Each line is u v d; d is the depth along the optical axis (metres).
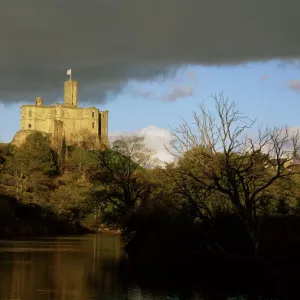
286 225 46.25
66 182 137.50
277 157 45.09
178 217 49.72
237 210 42.78
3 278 38.56
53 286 35.66
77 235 104.50
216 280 39.50
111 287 35.88
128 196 78.06
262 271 40.84
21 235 96.12
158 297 32.47
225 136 46.66
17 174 119.25
